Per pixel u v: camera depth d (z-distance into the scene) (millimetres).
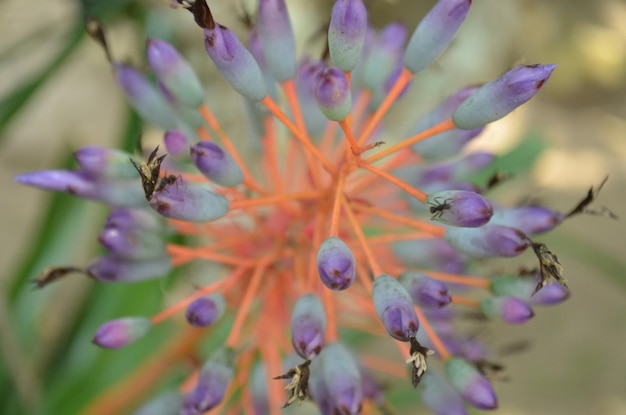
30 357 279
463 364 172
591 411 459
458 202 156
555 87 633
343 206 180
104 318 277
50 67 300
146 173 160
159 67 184
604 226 535
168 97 193
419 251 192
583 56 643
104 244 179
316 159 190
